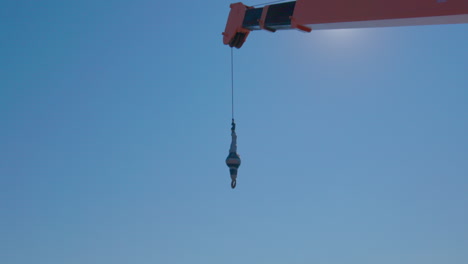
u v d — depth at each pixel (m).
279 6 19.42
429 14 15.91
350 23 17.64
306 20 18.44
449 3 15.64
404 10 16.30
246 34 21.36
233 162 20.28
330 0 17.92
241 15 20.83
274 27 19.95
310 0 18.44
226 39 21.44
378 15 16.78
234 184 20.31
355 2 17.31
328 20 17.88
